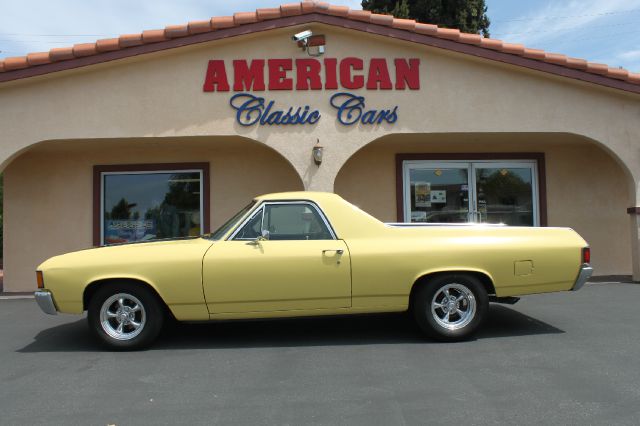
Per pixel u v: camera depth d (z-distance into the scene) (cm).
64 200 994
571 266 557
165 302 524
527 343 540
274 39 849
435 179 1031
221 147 986
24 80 814
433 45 833
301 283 529
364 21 829
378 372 453
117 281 532
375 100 854
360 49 856
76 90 830
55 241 990
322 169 846
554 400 384
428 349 523
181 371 465
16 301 866
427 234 553
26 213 989
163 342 568
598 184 1037
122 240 1004
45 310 527
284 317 540
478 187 1035
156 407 382
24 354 530
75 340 586
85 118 830
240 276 525
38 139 827
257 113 845
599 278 984
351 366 471
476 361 481
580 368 456
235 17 814
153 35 802
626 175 891
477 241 549
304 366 474
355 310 539
